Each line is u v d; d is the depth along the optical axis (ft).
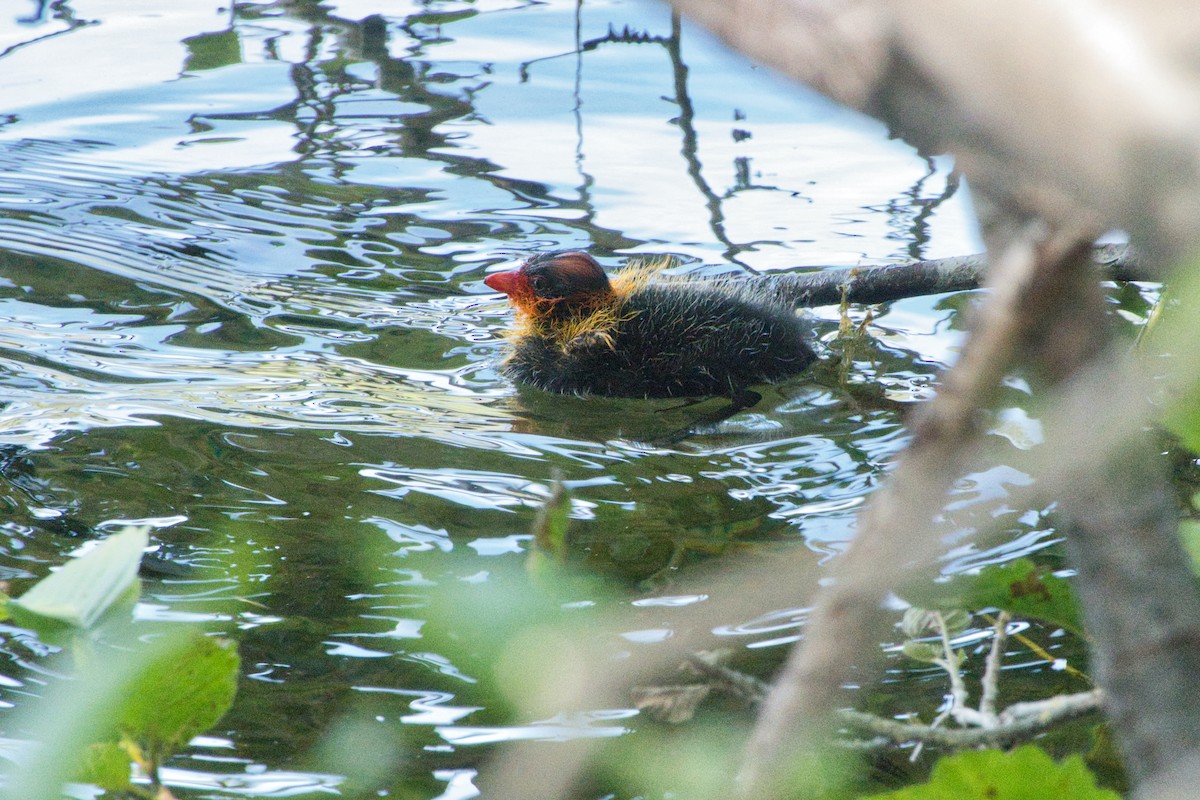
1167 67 3.55
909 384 33.22
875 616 5.85
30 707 18.69
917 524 5.62
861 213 45.70
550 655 6.63
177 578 22.65
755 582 6.73
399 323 37.32
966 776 9.29
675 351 33.68
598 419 31.32
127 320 36.27
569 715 6.88
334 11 65.87
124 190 46.34
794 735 6.09
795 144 51.70
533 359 34.24
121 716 9.41
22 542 23.73
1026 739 13.50
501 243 43.32
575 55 60.03
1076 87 3.66
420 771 17.48
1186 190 3.49
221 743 18.33
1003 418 28.07
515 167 49.37
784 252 42.55
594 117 53.93
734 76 57.82
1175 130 3.48
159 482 26.45
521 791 7.38
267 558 23.44
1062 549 23.04
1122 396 5.10
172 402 30.78
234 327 36.24
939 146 4.13
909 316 38.04
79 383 31.71
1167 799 5.81
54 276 38.99
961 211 45.52
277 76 57.77
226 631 21.06
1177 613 5.95
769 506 26.13
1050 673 20.08
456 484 26.96
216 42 61.26
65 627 9.53
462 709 18.98
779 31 4.48
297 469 27.40
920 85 4.08
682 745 9.77
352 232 43.83
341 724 18.56
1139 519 5.91
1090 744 16.94
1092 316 5.10
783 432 30.32
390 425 30.19
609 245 43.27
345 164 49.49
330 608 21.84
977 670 20.24
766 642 20.74
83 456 27.53
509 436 29.96
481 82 57.36
